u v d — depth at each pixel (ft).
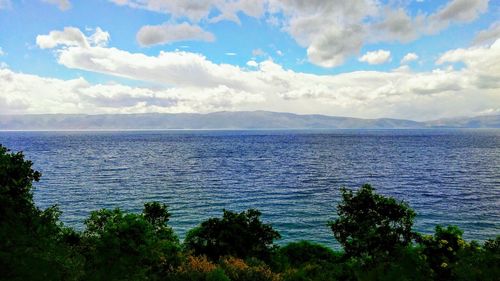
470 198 204.33
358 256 55.52
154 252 55.11
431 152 538.06
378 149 605.73
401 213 54.60
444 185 250.16
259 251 73.20
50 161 395.96
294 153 527.81
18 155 43.16
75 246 58.44
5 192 39.32
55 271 39.11
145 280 49.78
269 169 339.16
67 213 165.27
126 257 47.93
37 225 41.32
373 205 55.72
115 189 229.04
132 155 487.20
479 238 132.57
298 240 128.67
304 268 71.36
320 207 182.39
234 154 510.17
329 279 64.39
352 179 278.67
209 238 72.95
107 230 51.47
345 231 56.80
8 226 37.93
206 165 371.56
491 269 44.24
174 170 328.90
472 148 618.85
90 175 291.79
